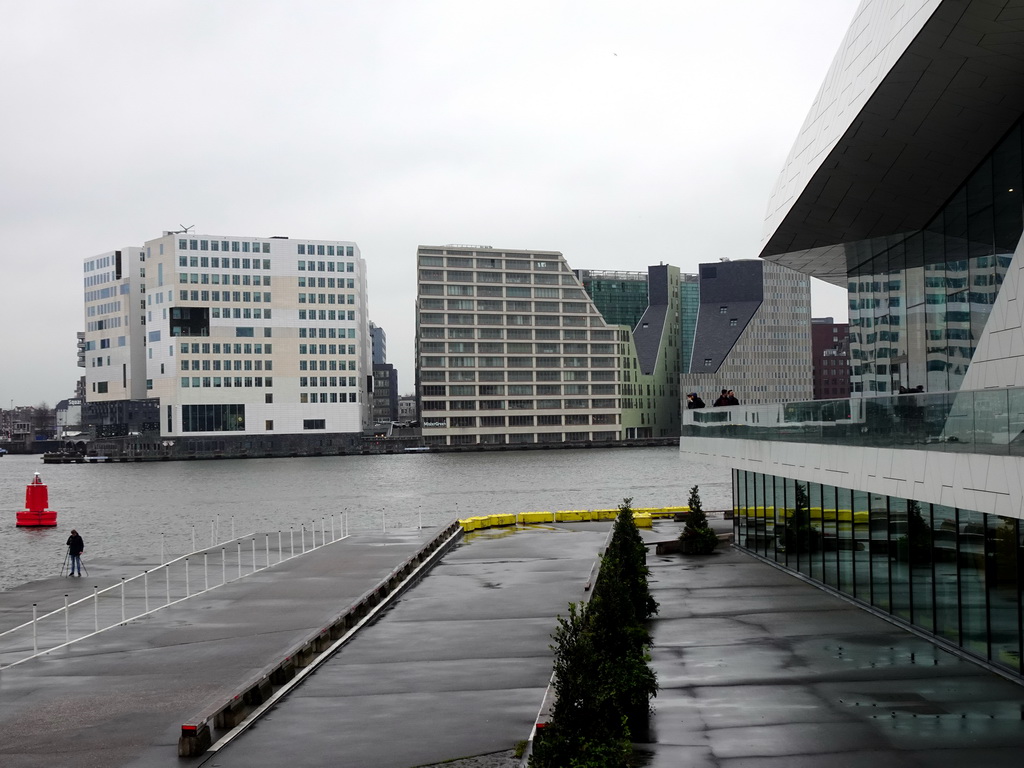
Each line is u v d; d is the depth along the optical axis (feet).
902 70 89.15
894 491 90.63
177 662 104.01
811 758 66.54
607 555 104.06
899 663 89.97
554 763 54.70
